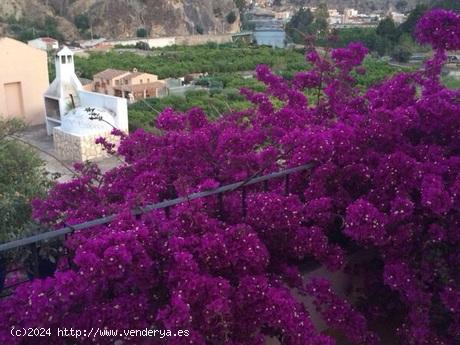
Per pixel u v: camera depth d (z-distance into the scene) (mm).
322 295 2418
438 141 3064
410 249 2564
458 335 2438
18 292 1899
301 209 2432
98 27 70688
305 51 4402
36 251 2418
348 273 2904
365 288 2922
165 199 2932
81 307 2045
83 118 19078
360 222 2354
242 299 2084
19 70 24859
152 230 2145
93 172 3600
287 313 2078
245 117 3930
